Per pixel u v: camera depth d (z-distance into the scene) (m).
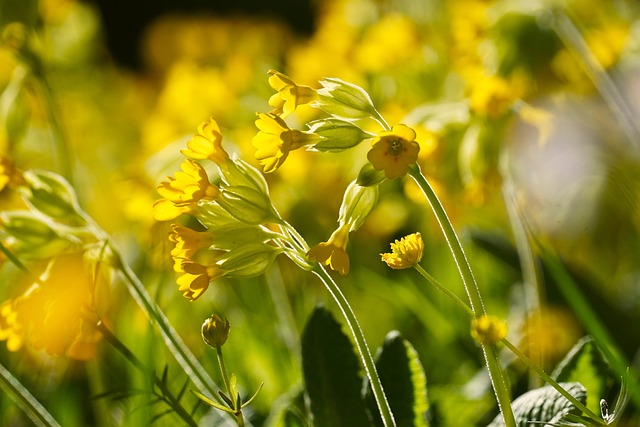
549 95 0.79
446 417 0.72
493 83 0.73
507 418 0.58
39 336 0.63
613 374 0.64
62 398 0.76
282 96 0.60
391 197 0.92
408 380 0.65
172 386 0.72
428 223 0.90
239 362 0.79
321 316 0.66
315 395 0.65
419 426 0.65
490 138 0.73
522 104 0.73
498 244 0.82
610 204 0.78
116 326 0.77
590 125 0.79
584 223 0.78
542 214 0.76
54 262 0.65
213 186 0.60
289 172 0.88
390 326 0.86
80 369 0.77
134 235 0.92
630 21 0.94
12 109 0.80
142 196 0.81
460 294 0.84
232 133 0.91
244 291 0.89
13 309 0.64
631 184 0.78
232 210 0.60
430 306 0.83
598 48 0.84
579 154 0.77
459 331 0.81
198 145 0.61
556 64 0.80
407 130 0.57
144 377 0.64
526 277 0.76
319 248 0.59
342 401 0.65
